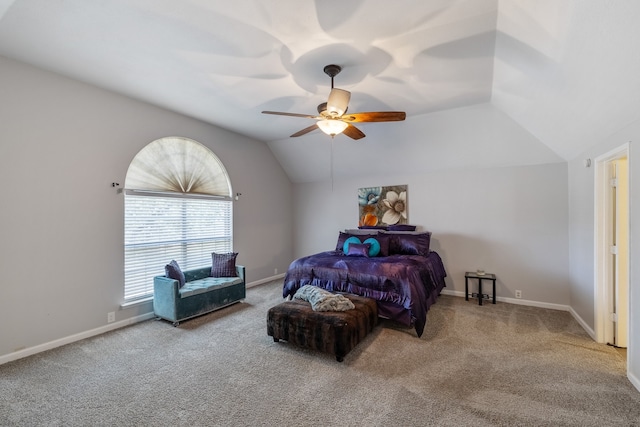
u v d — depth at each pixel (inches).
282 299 177.6
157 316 145.8
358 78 118.3
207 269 171.2
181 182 165.9
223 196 190.5
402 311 128.0
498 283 174.7
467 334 124.6
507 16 78.8
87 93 125.9
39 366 101.2
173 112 159.2
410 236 179.8
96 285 128.7
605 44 66.2
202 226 179.0
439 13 79.8
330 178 234.2
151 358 106.4
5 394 85.6
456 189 186.4
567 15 65.7
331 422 73.1
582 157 133.0
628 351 89.9
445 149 177.2
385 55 101.0
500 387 86.7
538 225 164.4
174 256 163.6
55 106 117.0
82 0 75.9
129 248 143.3
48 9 79.6
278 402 81.2
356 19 82.2
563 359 102.8
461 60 104.4
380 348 112.3
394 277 129.5
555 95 102.6
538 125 137.9
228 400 82.4
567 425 71.2
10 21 84.7
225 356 107.6
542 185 163.3
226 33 89.5
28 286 109.8
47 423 74.0
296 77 117.6
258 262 217.8
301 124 180.2
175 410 78.4
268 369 98.3
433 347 112.8
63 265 118.9
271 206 230.7
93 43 95.8
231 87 127.7
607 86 79.1
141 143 145.6
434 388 86.5
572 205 148.7
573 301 148.6
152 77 119.2
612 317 113.9
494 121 153.7
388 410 77.2
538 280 164.2
